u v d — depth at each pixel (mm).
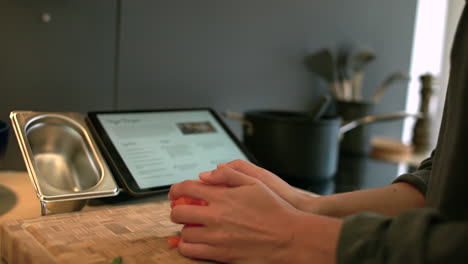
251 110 1304
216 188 583
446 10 2092
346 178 1259
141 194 785
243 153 992
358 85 1643
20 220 641
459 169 484
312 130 1112
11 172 958
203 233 555
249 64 1377
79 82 1048
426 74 1787
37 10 961
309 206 687
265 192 554
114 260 532
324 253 489
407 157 1646
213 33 1270
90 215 688
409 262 422
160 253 569
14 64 952
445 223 436
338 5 1608
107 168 789
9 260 605
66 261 523
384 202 685
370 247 451
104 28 1063
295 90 1537
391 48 1893
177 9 1183
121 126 893
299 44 1509
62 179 804
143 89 1157
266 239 520
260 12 1367
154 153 876
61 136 835
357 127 1600
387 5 1813
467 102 483
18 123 769
